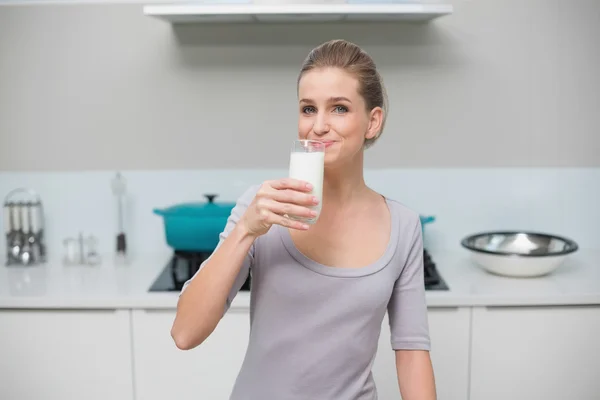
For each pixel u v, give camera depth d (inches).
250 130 100.0
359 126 45.2
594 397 81.7
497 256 85.2
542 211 102.1
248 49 97.7
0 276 89.0
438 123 100.0
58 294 79.7
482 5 97.2
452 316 79.9
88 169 101.2
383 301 47.3
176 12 82.4
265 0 83.6
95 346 80.0
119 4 97.1
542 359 81.0
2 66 98.3
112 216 101.9
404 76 98.7
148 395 81.0
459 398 81.4
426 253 93.2
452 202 101.8
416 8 82.4
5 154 100.5
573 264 94.0
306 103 45.0
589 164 101.3
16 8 97.0
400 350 51.2
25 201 101.3
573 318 80.5
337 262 47.0
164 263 96.1
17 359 80.3
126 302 78.6
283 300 46.4
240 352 80.6
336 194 48.0
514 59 98.5
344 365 46.8
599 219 102.3
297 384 46.6
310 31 97.0
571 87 99.3
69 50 98.1
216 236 94.0
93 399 81.0
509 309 80.1
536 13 97.4
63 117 99.8
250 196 47.7
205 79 98.8
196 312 43.6
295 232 47.4
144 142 100.5
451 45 98.0
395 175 101.3
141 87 99.0
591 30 97.8
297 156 42.2
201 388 81.0
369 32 97.3
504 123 100.2
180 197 101.7
